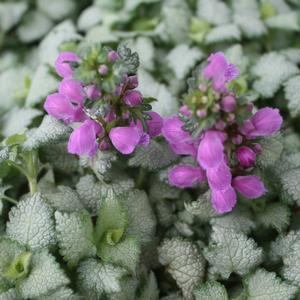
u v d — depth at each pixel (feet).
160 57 1.00
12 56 1.12
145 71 0.92
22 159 0.73
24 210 0.68
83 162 0.72
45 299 0.64
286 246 0.69
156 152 0.75
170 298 0.71
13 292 0.64
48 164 0.80
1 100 0.98
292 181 0.71
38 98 0.88
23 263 0.64
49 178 0.80
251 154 0.62
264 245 0.73
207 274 0.71
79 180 0.76
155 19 1.05
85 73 0.57
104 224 0.67
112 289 0.63
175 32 1.00
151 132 0.68
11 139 0.70
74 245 0.65
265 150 0.69
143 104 0.64
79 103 0.63
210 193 0.70
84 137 0.62
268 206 0.73
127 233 0.71
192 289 0.70
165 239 0.73
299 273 0.65
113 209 0.67
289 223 0.72
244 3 1.06
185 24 1.02
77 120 0.64
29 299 0.65
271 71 0.91
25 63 1.10
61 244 0.65
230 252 0.68
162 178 0.75
